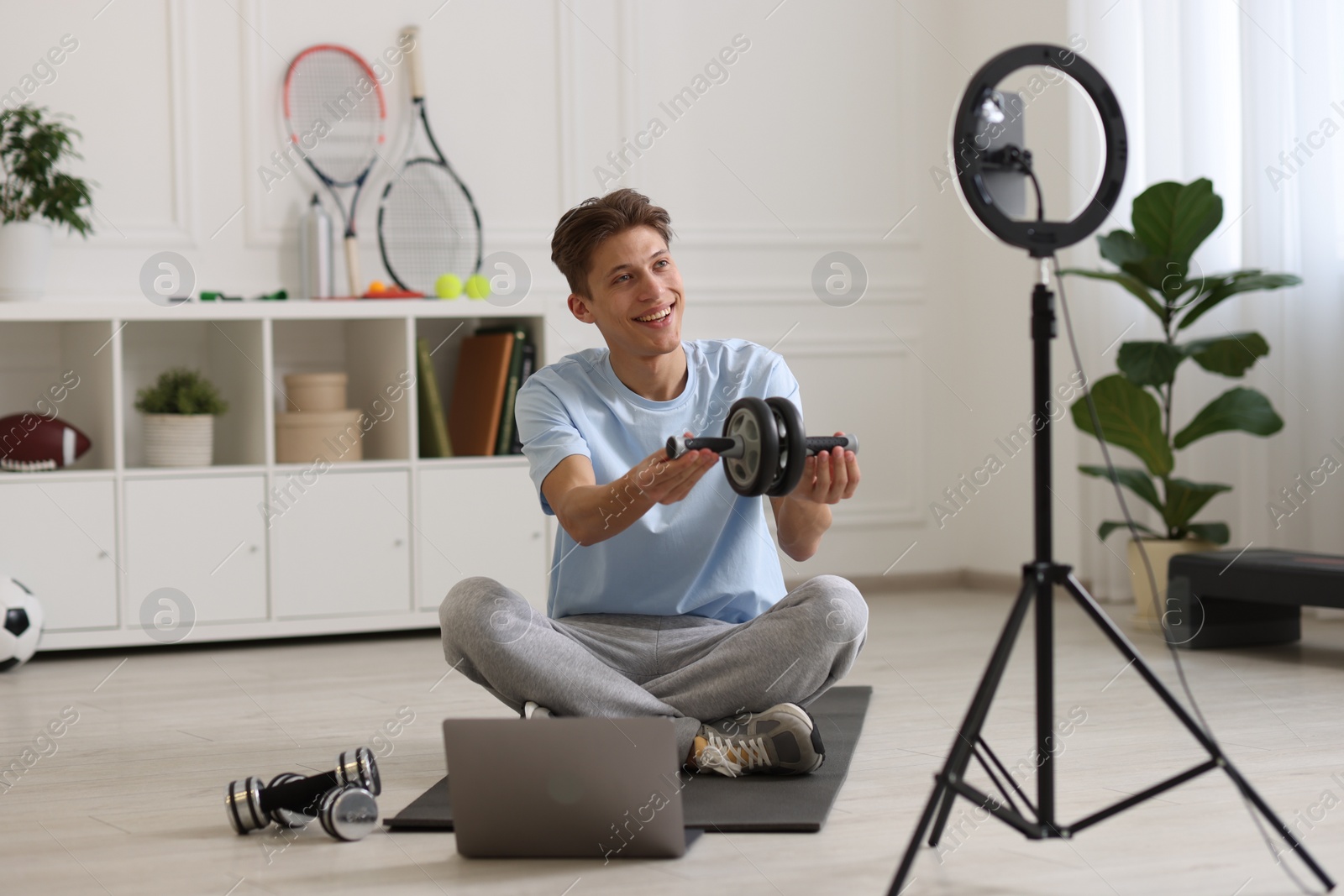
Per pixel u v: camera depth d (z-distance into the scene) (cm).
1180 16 338
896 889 122
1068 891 128
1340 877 131
